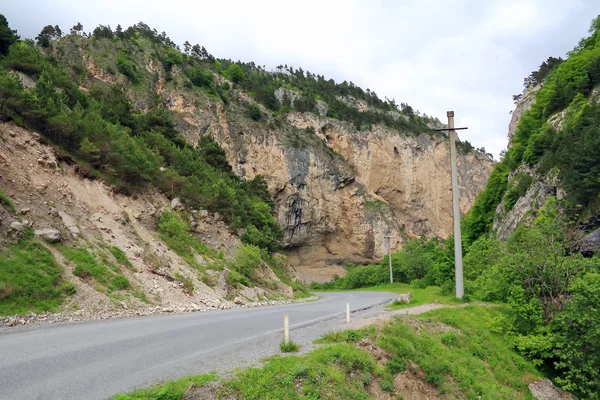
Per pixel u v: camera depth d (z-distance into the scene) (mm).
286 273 45938
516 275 16562
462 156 125062
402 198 113188
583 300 14023
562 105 47688
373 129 114062
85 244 18828
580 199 28750
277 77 143250
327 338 10945
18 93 23156
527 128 53938
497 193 55625
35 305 13344
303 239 92688
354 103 135500
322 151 99000
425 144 119250
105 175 26734
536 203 36688
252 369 7664
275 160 92125
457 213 22875
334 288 76688
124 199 26172
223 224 36375
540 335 15047
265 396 7066
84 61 81062
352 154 108938
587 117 36406
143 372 7301
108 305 15438
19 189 18578
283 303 27047
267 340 10711
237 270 29906
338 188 98625
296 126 104812
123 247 21094
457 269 22469
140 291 18219
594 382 13648
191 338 10680
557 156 35562
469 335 14906
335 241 97312
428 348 12078
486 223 56594
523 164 47750
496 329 16109
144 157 29125
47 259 15680
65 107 29000
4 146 20062
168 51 100250
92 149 25641
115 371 7312
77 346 9086
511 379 13500
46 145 23188
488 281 18797
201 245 30109
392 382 9625
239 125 92938
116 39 92562
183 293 20609
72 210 20719
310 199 93750
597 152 28141
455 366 11961
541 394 13422
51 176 21500
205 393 6617
